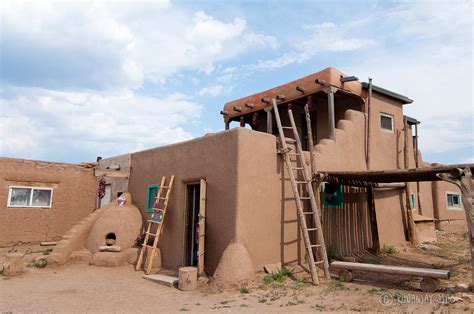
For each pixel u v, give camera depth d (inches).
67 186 572.1
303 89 502.3
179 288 322.3
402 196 579.5
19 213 518.3
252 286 311.6
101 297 297.0
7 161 514.3
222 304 269.9
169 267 410.0
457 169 284.7
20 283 344.2
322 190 432.1
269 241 361.4
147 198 479.8
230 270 314.8
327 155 445.4
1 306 266.1
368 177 379.9
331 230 437.1
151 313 253.1
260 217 356.2
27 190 530.6
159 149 471.5
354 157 493.0
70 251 442.6
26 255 473.1
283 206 381.7
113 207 488.7
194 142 407.5
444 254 503.2
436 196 729.0
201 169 389.7
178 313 251.1
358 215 490.6
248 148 355.9
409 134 649.0
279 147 391.5
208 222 367.6
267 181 370.0
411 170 325.7
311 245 369.1
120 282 353.1
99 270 405.4
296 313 239.3
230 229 339.0
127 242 449.1
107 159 601.6
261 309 252.1
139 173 510.9
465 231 735.1
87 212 592.1
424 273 277.0
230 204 344.2
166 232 425.7
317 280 318.7
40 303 275.7
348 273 329.1
